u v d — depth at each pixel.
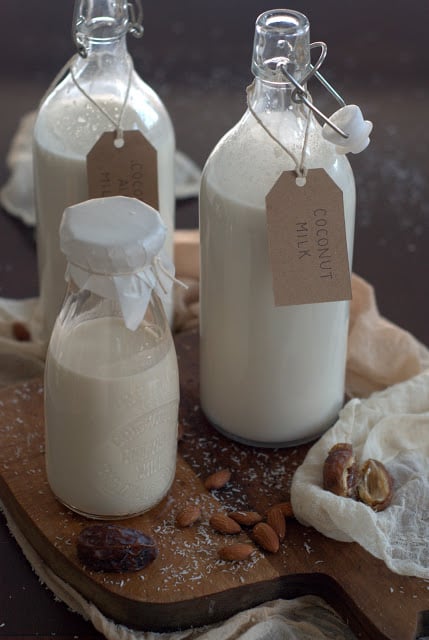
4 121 1.28
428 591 0.74
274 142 0.77
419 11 1.57
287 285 0.76
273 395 0.81
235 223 0.77
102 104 0.86
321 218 0.75
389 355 0.93
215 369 0.82
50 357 0.75
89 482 0.75
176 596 0.73
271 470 0.82
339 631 0.75
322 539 0.77
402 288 1.05
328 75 1.40
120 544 0.73
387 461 0.81
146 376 0.73
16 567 0.78
